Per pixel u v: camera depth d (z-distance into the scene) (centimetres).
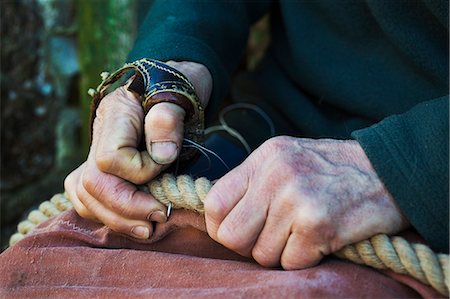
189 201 55
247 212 52
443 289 50
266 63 77
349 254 52
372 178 53
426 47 62
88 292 54
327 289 50
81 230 58
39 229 59
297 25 71
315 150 54
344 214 51
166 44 65
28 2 108
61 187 113
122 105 58
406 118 54
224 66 70
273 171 53
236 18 72
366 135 54
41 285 55
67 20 110
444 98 53
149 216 55
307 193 51
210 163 65
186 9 69
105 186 55
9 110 110
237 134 73
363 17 66
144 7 84
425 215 52
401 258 51
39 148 113
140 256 55
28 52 110
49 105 112
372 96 66
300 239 51
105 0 102
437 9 60
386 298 50
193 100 57
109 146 55
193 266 54
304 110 72
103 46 104
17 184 112
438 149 51
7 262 56
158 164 55
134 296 53
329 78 69
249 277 52
